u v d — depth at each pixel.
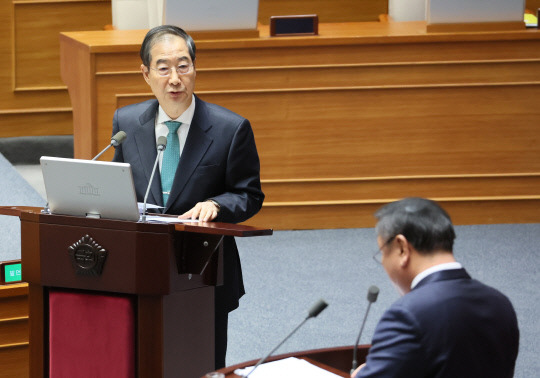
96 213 4.71
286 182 11.18
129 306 4.71
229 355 7.59
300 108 11.06
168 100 5.48
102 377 4.79
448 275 3.64
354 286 9.31
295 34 11.04
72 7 14.24
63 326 4.84
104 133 10.71
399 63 11.08
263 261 10.08
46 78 14.25
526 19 12.41
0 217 10.58
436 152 11.31
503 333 3.61
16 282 6.21
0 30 14.00
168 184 5.56
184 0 10.60
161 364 4.70
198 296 5.02
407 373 3.48
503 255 10.30
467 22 11.15
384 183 11.30
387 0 15.75
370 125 11.18
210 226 4.54
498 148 11.37
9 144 14.00
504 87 11.25
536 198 11.47
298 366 4.09
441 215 3.71
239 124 5.60
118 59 10.59
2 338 6.16
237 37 10.86
